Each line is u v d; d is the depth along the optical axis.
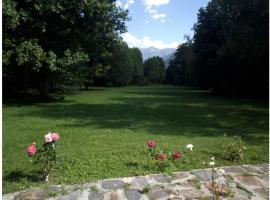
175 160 8.36
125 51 73.19
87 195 6.48
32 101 25.81
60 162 8.12
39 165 7.85
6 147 9.99
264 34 21.53
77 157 8.65
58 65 23.48
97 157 8.68
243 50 23.36
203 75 43.66
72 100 28.06
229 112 20.22
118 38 27.36
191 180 7.21
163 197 6.54
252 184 7.29
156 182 7.06
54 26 24.77
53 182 7.02
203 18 43.81
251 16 22.23
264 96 34.31
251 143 10.86
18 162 8.37
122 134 12.11
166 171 7.67
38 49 21.92
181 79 87.25
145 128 13.62
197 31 43.94
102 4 24.34
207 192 6.81
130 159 8.50
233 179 7.43
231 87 38.75
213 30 41.28
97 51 27.41
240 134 12.52
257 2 20.72
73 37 25.64
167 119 16.59
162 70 114.12
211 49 40.62
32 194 6.48
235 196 6.73
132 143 10.47
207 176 7.43
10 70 24.83
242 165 8.27
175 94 41.84
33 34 24.09
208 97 35.50
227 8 32.75
